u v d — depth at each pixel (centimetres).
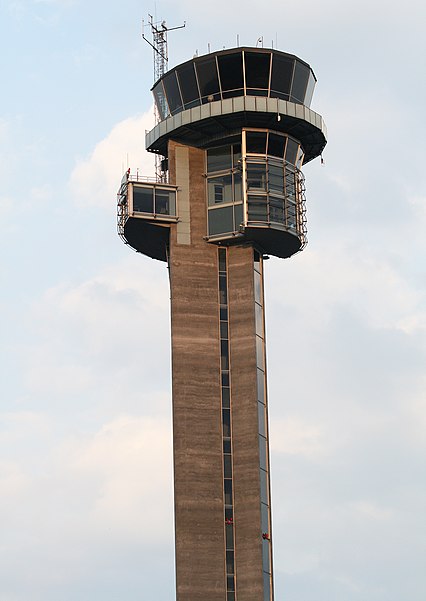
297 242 11331
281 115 11169
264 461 10869
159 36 12912
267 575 10556
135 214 11131
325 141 11644
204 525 10581
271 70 11288
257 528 10562
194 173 11412
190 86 11406
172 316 11056
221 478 10750
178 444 10756
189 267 11181
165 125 11431
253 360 10994
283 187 11294
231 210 11238
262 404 11019
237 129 11331
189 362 10969
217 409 10912
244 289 11181
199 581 10438
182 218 11275
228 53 11256
